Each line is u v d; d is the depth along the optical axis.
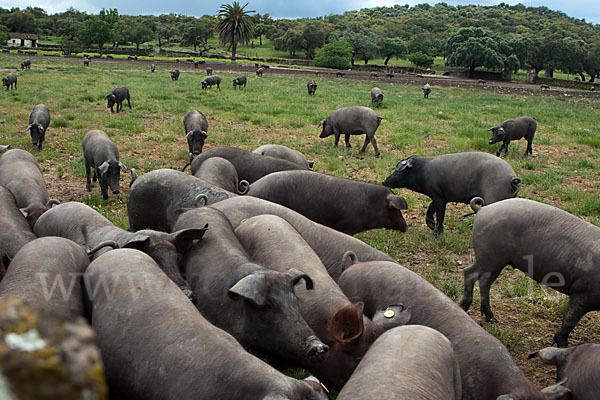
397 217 8.55
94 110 21.39
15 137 15.43
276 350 4.27
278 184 8.27
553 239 6.02
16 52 74.56
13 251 5.69
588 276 5.76
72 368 0.63
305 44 116.00
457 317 4.73
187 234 5.17
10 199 6.87
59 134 16.12
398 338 3.84
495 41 77.31
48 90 27.11
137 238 5.02
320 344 4.03
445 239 8.86
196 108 22.53
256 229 5.80
